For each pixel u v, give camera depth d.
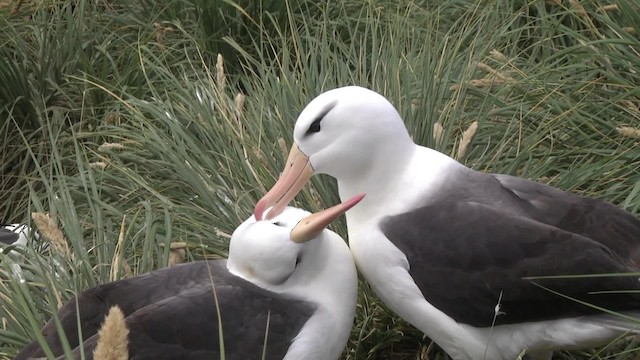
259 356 4.31
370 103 4.69
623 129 5.55
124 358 3.29
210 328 4.27
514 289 4.40
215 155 6.16
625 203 5.52
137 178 6.19
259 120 6.16
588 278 4.31
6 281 5.34
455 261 4.48
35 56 8.00
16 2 8.08
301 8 7.89
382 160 4.72
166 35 8.04
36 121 7.67
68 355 3.56
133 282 4.52
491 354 4.61
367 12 7.60
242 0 7.62
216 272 4.54
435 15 7.68
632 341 4.81
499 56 6.48
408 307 4.68
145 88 7.61
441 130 5.81
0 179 7.47
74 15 8.37
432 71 6.29
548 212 4.57
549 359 4.81
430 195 4.69
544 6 7.46
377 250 4.65
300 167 4.80
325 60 6.73
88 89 7.59
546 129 6.21
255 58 7.71
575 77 6.82
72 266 5.21
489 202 4.64
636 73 6.51
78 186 6.64
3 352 4.84
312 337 4.39
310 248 4.44
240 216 5.68
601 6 6.90
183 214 5.81
